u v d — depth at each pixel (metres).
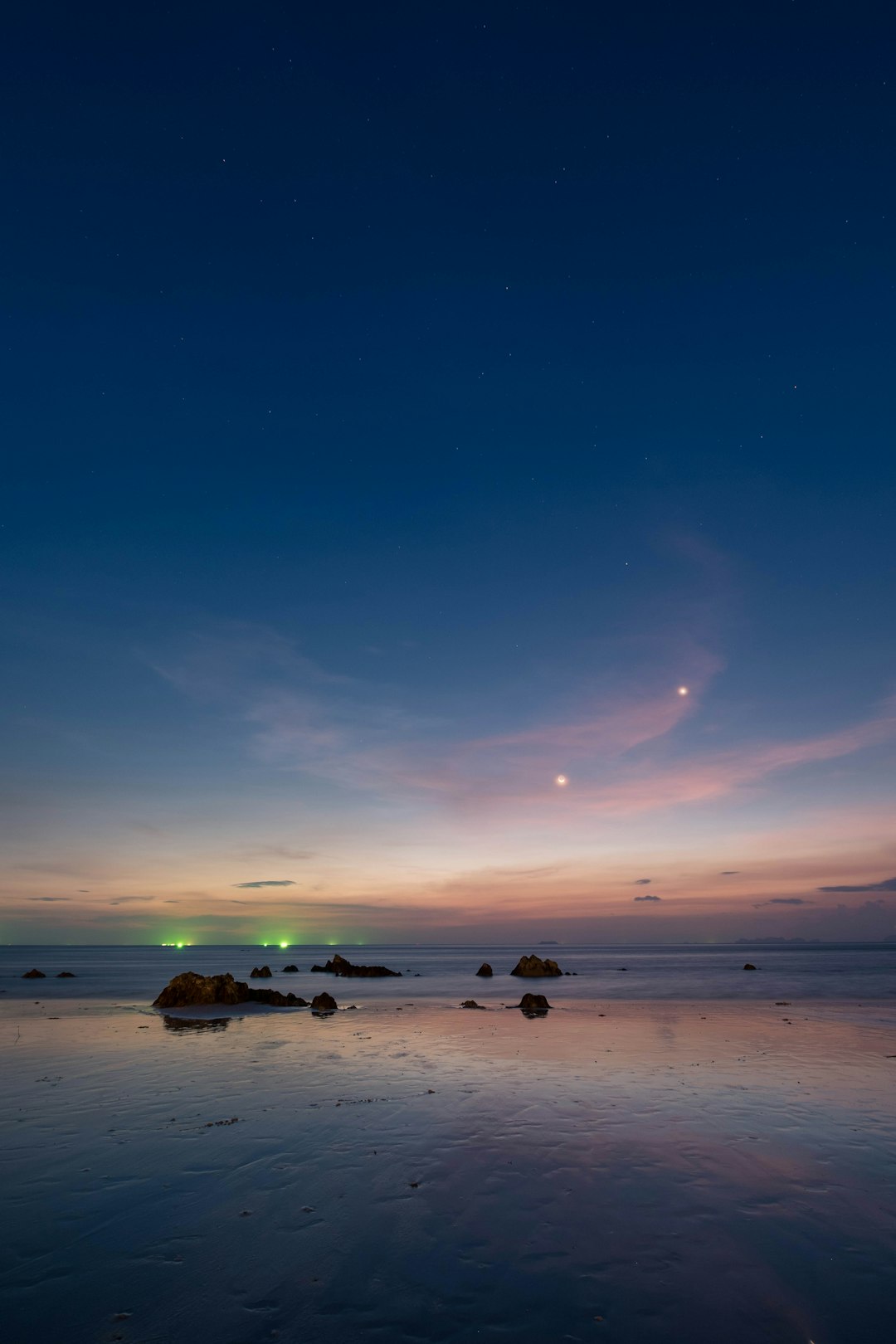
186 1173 9.67
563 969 86.44
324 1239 7.65
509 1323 6.01
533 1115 12.70
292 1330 5.93
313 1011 32.34
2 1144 10.97
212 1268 7.04
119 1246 7.51
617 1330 5.91
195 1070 17.09
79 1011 32.16
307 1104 13.51
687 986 52.16
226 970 87.19
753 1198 8.80
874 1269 7.02
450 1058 18.92
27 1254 7.32
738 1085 15.24
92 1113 12.91
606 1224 8.04
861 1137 11.29
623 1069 17.27
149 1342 5.74
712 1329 5.93
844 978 60.38
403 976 76.69
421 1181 9.39
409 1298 6.43
